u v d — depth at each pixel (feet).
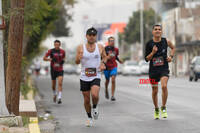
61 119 78.95
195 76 199.52
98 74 66.80
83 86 67.10
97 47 66.39
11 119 64.80
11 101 68.33
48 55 108.37
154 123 69.41
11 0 67.97
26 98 122.83
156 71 72.13
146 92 135.95
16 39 67.77
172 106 91.91
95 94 65.62
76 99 120.78
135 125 68.44
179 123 68.33
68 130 66.33
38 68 277.85
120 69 393.70
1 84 65.57
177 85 161.99
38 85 209.36
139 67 336.70
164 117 73.82
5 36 79.15
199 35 387.55
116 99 114.52
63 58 108.88
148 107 93.20
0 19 65.05
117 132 62.90
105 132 63.31
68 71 514.27
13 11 67.15
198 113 79.71
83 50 66.03
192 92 126.93
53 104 107.76
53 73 109.29
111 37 109.50
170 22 474.90
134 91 141.38
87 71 66.39
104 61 66.85
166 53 72.08
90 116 69.46
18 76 68.64
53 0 174.81
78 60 66.59
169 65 73.05
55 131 65.67
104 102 107.45
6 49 75.10
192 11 414.82
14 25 67.51
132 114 82.33
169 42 72.49
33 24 113.70
